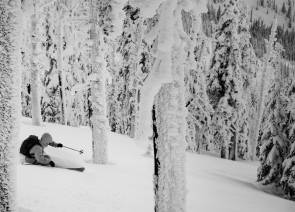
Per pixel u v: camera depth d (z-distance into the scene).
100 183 8.47
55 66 30.48
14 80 3.96
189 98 30.52
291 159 17.84
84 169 9.94
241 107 30.86
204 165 22.12
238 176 21.30
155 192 4.73
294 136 18.83
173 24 4.32
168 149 4.63
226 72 30.03
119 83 35.12
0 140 3.93
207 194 10.87
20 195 6.21
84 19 12.55
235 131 30.30
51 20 29.09
